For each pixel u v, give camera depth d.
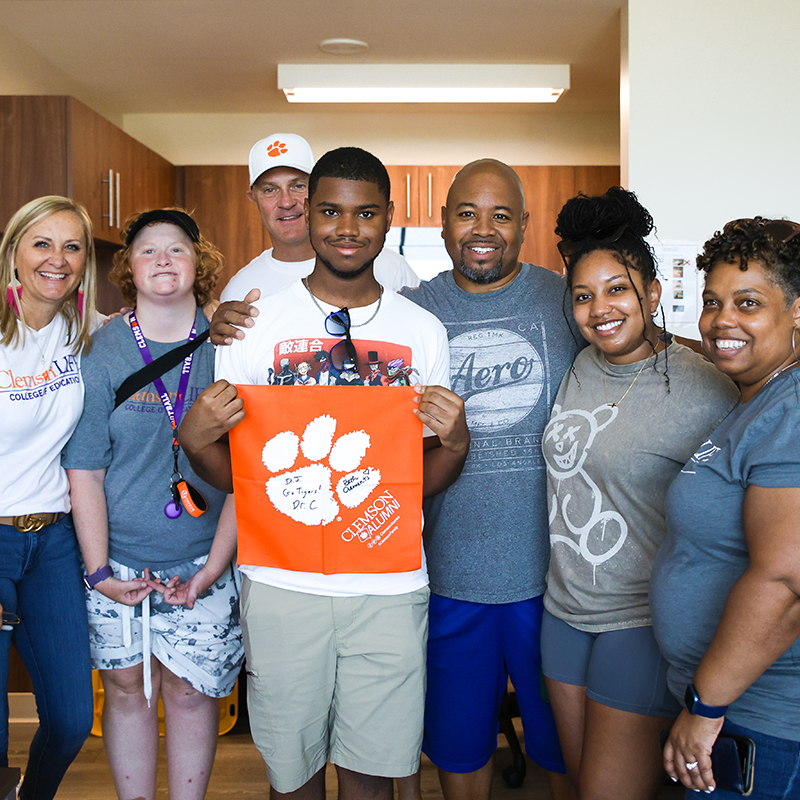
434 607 1.72
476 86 3.75
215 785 2.22
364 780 1.46
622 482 1.41
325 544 1.37
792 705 1.08
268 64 3.73
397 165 4.39
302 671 1.41
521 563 1.66
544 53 3.58
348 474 1.37
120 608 1.70
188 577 1.72
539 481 1.66
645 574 1.40
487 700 1.72
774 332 1.13
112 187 3.52
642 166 3.02
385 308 1.47
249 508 1.38
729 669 1.06
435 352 1.51
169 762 1.78
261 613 1.41
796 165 3.00
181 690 1.76
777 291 1.12
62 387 1.62
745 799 1.10
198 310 1.76
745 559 1.13
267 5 3.06
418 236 4.23
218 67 3.77
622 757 1.41
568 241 1.51
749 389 1.20
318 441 1.36
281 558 1.38
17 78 3.38
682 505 1.18
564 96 4.21
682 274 3.02
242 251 4.33
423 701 1.46
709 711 1.09
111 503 1.68
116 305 3.84
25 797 1.77
